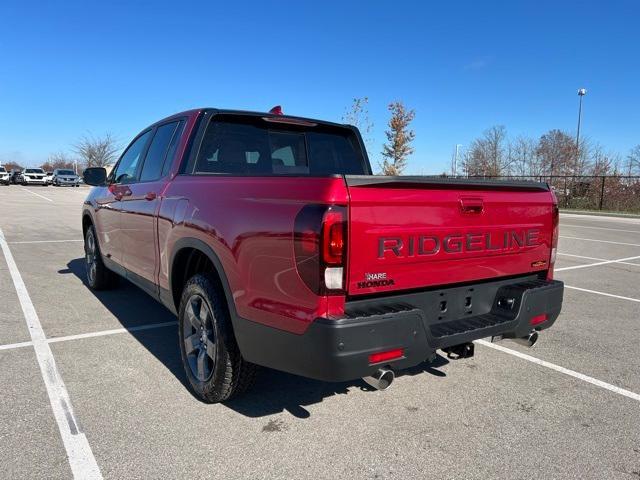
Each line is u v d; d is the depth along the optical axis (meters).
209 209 3.26
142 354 4.33
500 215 3.32
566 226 19.17
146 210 4.26
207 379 3.36
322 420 3.28
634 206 26.88
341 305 2.55
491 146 42.19
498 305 3.43
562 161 37.62
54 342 4.59
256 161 4.25
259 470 2.71
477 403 3.59
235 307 2.99
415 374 4.10
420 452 2.93
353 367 2.51
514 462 2.85
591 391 3.84
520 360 4.48
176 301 3.90
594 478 2.72
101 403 3.41
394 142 31.27
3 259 8.79
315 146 4.66
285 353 2.70
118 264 5.26
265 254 2.76
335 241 2.47
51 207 21.31
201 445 2.93
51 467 2.67
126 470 2.67
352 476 2.68
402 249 2.75
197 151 3.97
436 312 3.08
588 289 7.66
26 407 3.32
